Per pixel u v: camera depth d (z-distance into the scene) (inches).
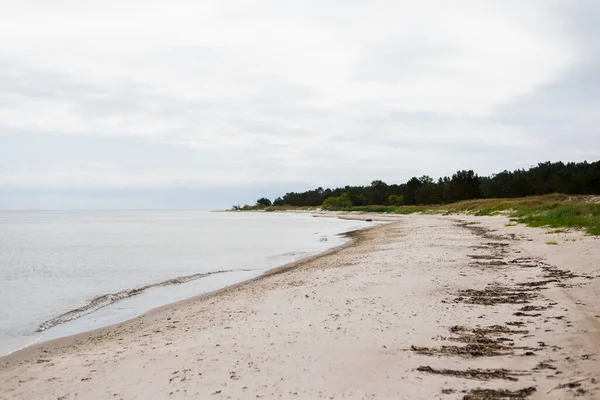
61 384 260.5
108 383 256.2
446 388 220.1
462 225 1660.9
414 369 249.4
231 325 387.2
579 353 255.6
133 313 531.5
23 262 1063.0
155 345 340.5
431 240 1091.9
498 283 507.8
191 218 5521.7
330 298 468.4
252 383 240.7
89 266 983.6
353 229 2134.6
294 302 463.5
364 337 316.2
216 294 607.8
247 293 570.9
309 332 336.8
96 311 548.7
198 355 295.1
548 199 2218.3
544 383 218.2
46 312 548.1
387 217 3376.0
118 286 729.0
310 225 2871.6
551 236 959.0
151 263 1027.3
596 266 555.5
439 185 4377.5
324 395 220.5
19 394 249.6
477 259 715.4
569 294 417.1
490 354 268.8
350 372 249.9
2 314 537.6
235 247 1408.7
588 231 940.6
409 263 700.7
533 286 476.1
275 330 350.6
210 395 227.8
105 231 2527.1
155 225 3385.8
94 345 375.9
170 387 242.4
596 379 214.8
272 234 2046.0
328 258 927.0
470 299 431.5
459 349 281.7
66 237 2006.6
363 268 681.0
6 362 342.0
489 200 2812.5
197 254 1215.6
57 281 783.1
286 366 264.4
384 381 234.2
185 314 480.4
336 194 7126.0
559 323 324.5
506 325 332.8
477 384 222.8
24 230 2691.9
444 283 517.7
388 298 449.7
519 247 833.5
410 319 362.3
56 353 360.2
